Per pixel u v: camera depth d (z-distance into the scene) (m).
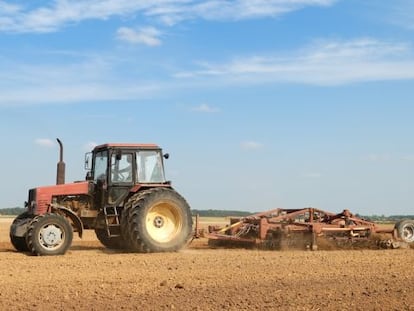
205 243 20.31
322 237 17.86
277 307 8.34
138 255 15.19
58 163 16.88
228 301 8.71
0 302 8.53
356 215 19.05
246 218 18.53
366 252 16.36
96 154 17.41
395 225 18.92
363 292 9.44
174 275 11.23
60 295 9.09
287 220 17.92
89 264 13.01
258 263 13.27
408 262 13.61
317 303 8.61
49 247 15.17
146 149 17.02
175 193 16.56
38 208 16.00
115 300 8.76
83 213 16.58
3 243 19.92
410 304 8.54
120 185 16.64
